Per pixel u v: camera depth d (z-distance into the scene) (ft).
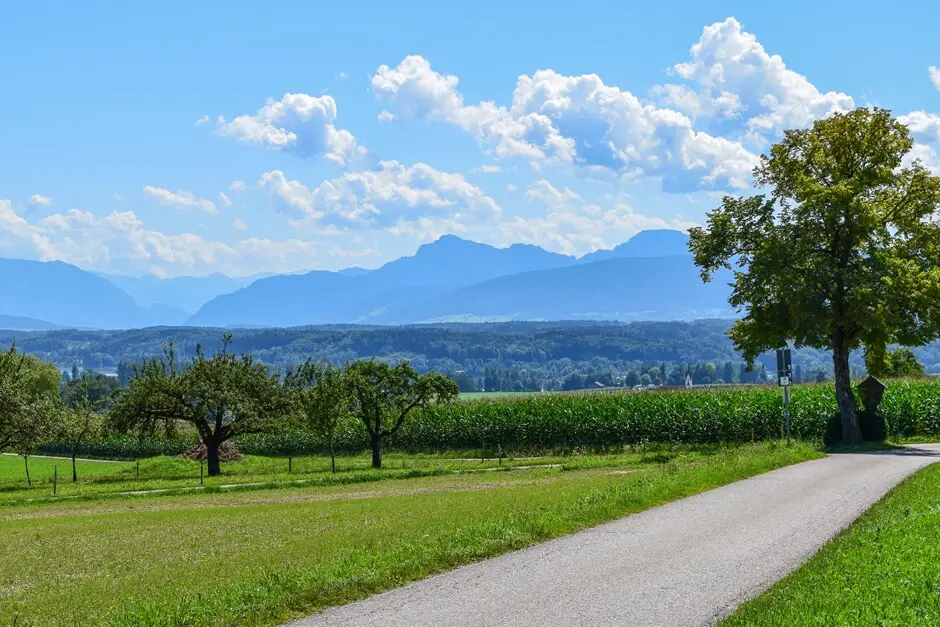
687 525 52.21
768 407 161.58
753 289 138.31
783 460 94.89
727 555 42.50
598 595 35.04
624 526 52.60
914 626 28.30
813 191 130.82
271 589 37.37
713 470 78.95
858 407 152.15
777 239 134.31
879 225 132.05
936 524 45.98
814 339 132.87
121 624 34.01
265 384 178.60
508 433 190.49
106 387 470.80
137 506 110.11
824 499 62.13
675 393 181.57
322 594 36.65
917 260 136.05
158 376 176.65
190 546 63.57
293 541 60.85
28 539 73.97
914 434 149.59
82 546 67.67
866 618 29.14
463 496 91.56
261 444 232.12
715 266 148.05
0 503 121.80
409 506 83.41
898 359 244.83
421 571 40.91
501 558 43.78
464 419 197.98
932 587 32.86
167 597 39.78
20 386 170.81
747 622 29.76
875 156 135.95
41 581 51.16
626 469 123.65
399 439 207.31
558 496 75.10
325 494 114.11
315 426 164.25
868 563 37.45
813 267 130.00
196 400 176.35
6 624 37.29
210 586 42.47
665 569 39.60
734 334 147.84
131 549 64.13
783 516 54.49
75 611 39.88
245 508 97.66
